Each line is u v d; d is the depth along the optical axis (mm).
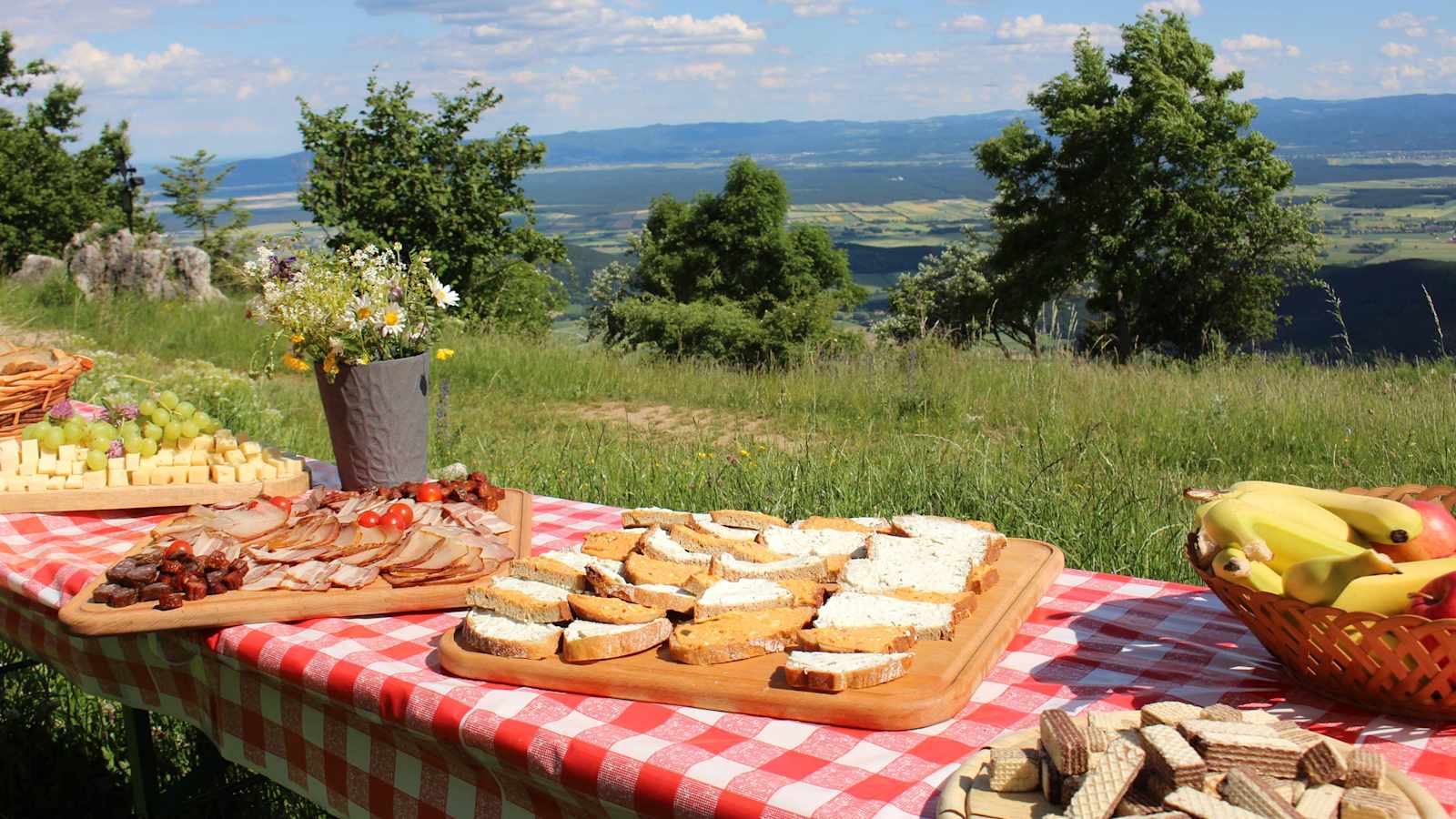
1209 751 1273
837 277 57250
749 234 55094
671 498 5652
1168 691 1809
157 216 47594
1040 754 1334
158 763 3867
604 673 1837
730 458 6016
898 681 1776
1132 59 33656
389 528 2613
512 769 1745
